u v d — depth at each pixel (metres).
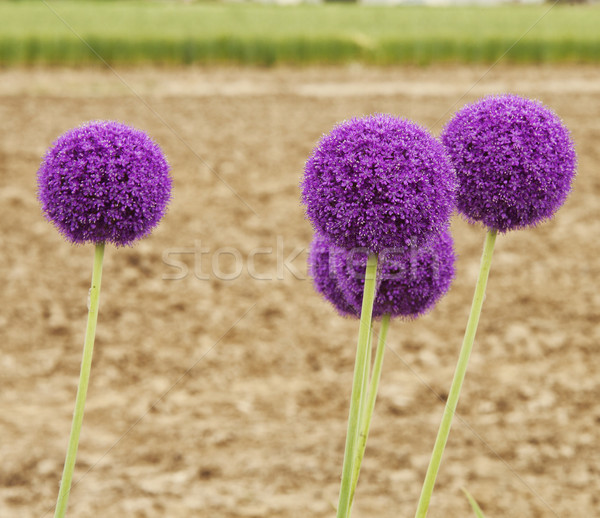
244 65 36.06
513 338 11.06
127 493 7.55
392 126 3.54
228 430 8.85
